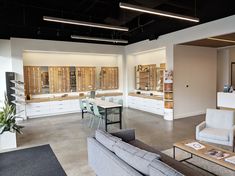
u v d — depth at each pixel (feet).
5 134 13.15
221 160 8.09
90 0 14.01
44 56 24.95
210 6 13.71
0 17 15.28
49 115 23.95
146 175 6.08
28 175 9.77
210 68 24.16
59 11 15.80
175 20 17.20
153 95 25.91
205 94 23.90
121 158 7.16
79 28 20.58
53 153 12.38
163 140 14.35
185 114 22.31
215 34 16.15
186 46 21.70
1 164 10.98
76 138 15.25
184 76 21.80
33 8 14.98
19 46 21.63
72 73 26.61
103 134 8.94
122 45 28.76
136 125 18.85
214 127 12.92
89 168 10.35
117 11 15.06
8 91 20.92
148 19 18.75
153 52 26.17
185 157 11.32
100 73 29.04
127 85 29.53
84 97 25.82
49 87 25.17
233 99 17.79
